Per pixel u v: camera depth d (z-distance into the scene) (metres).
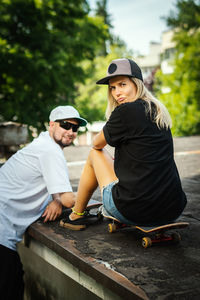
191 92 21.80
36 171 2.80
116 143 2.15
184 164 5.96
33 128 12.84
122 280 1.73
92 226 2.69
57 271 3.02
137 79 2.16
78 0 13.06
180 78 22.48
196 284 1.67
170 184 2.05
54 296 3.11
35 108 12.99
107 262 1.96
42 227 2.72
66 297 2.86
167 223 2.11
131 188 2.04
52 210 2.84
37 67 11.11
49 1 11.93
